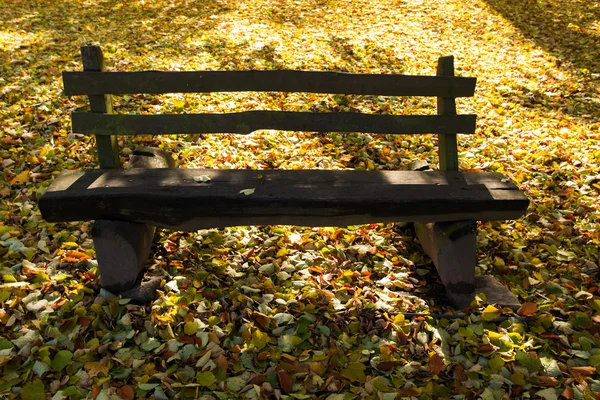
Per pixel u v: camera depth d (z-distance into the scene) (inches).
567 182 178.4
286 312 118.0
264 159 185.0
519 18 373.1
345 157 189.9
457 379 101.7
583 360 107.6
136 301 116.9
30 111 200.1
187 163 180.2
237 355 104.3
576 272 135.2
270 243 142.2
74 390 94.4
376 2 407.8
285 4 395.2
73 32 306.0
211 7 381.1
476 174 125.4
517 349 108.7
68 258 129.6
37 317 112.0
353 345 110.1
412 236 149.2
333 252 139.6
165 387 96.7
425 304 122.7
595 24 354.0
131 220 115.0
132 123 119.0
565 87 262.7
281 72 118.0
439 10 392.2
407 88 122.0
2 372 98.3
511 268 137.2
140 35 307.3
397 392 97.2
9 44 270.5
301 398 95.3
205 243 140.5
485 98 249.6
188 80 117.6
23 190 157.9
